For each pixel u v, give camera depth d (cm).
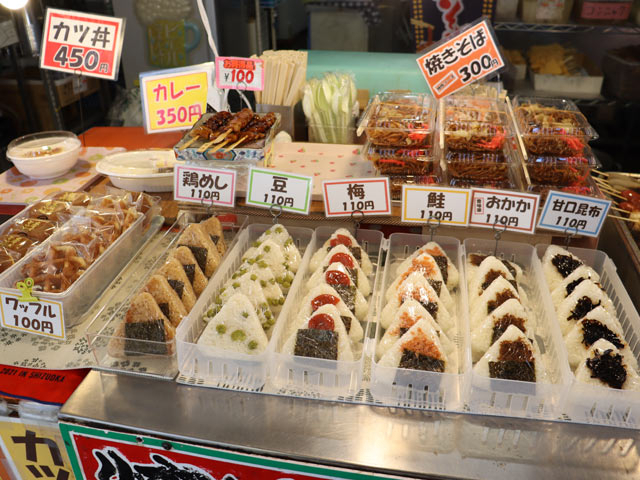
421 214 215
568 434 154
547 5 508
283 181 216
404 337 167
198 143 234
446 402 162
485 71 233
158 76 248
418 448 150
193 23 517
